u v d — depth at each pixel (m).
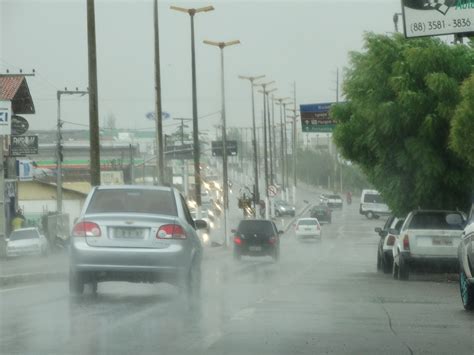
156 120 60.12
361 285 29.53
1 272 33.56
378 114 37.09
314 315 19.06
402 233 33.31
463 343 15.23
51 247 74.25
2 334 15.39
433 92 36.53
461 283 20.91
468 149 31.64
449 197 37.53
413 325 17.62
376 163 39.72
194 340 14.98
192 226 22.08
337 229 110.81
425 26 39.81
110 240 20.52
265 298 23.25
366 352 14.09
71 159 142.00
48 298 22.11
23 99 78.56
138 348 14.00
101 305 20.36
